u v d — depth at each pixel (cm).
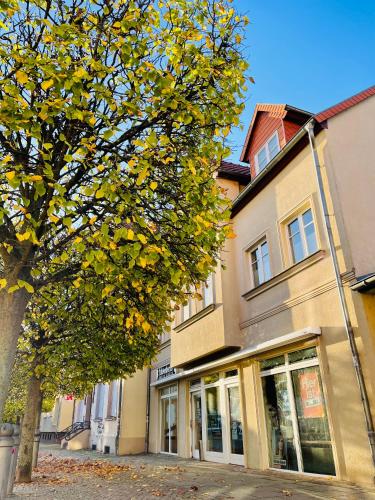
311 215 993
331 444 799
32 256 563
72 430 2761
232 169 1473
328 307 863
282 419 969
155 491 786
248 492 720
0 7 457
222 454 1215
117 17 563
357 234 827
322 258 905
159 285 652
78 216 562
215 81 602
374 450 693
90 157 541
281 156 1075
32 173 518
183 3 569
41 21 475
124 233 459
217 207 594
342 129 928
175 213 576
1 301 513
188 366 1515
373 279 725
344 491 671
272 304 1069
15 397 1622
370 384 725
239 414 1151
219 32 616
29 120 442
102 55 544
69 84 444
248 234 1250
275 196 1127
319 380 864
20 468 1000
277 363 1013
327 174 917
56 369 1017
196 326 1373
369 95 962
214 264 580
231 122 589
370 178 869
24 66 454
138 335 962
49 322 925
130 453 1839
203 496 705
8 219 545
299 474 869
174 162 614
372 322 757
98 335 954
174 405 1652
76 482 976
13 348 500
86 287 601
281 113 1225
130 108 509
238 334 1208
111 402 2089
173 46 559
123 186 530
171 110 562
